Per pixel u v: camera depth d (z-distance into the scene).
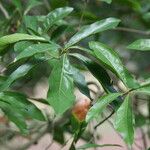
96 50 0.83
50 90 0.82
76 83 0.87
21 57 0.82
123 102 0.80
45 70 1.47
